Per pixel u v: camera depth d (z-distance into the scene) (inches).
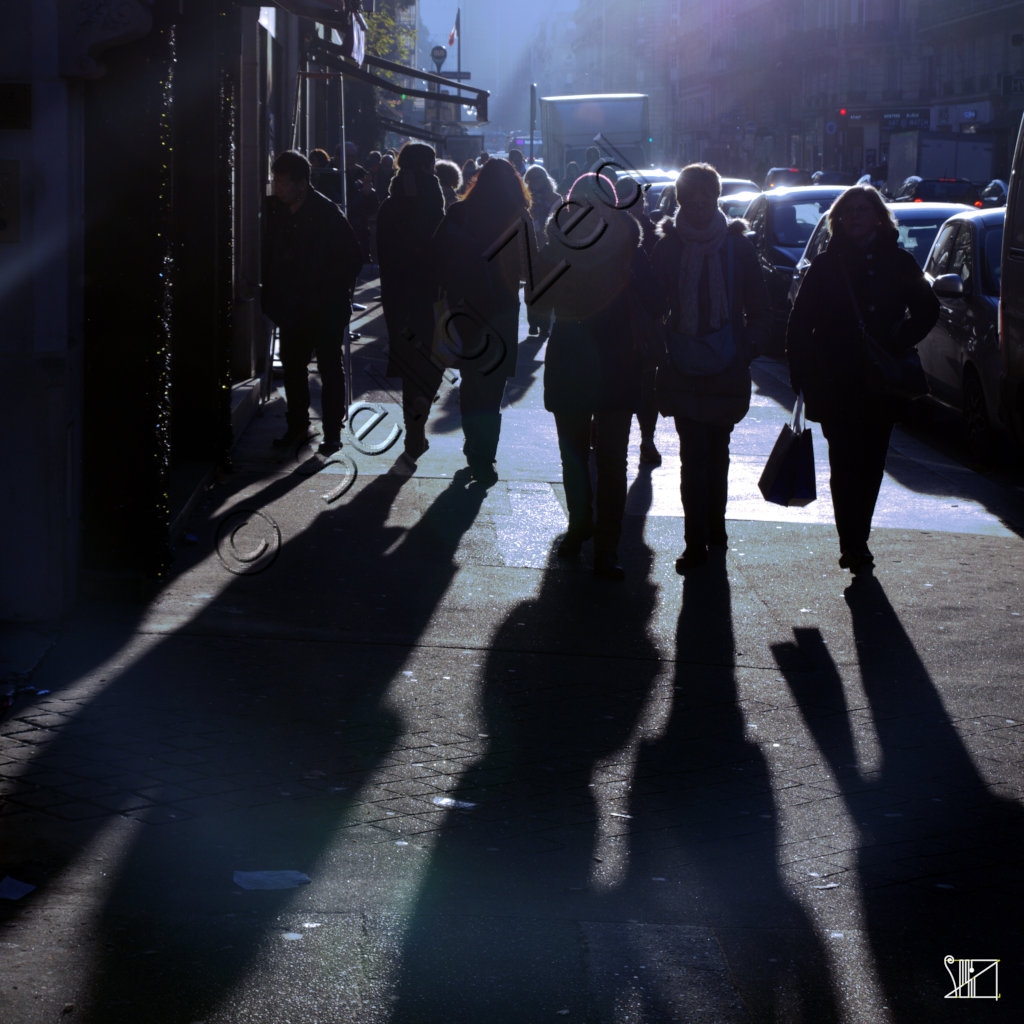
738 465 422.9
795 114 3533.5
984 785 192.1
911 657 249.8
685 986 135.3
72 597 252.7
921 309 286.8
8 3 231.3
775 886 159.2
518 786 186.5
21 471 239.8
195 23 344.5
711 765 196.9
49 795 176.1
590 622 263.6
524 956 139.9
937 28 2844.5
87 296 250.8
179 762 188.7
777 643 255.6
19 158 234.1
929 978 138.9
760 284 291.9
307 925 144.9
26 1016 125.8
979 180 2052.2
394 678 228.1
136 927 143.1
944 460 446.3
